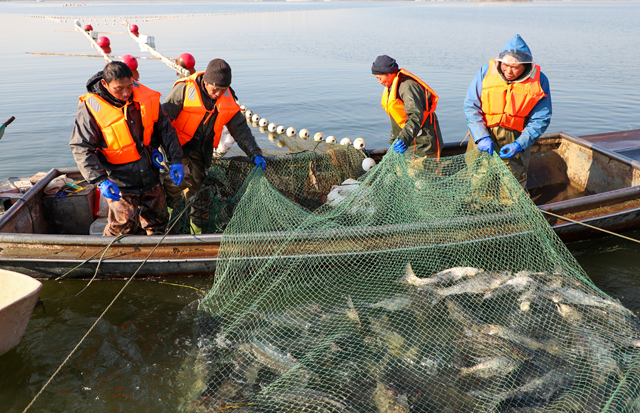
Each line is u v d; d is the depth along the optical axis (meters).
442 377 3.59
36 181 5.92
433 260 4.91
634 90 16.06
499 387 3.47
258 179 5.25
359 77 18.77
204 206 5.56
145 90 4.40
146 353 3.96
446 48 28.97
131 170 4.52
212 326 4.27
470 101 5.39
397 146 5.01
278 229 5.12
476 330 4.00
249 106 13.76
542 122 5.06
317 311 4.36
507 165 5.48
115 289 4.84
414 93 5.23
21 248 4.66
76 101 13.96
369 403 3.36
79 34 35.56
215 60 4.48
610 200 5.41
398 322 4.16
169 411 3.39
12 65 20.52
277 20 67.44
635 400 3.30
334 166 6.47
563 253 4.84
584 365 3.64
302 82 17.64
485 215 4.92
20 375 3.73
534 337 3.92
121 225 4.75
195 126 4.82
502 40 33.97
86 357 3.93
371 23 58.53
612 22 55.22
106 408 3.42
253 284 4.83
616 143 8.83
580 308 4.18
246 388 3.52
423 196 5.38
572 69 20.38
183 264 4.78
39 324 4.32
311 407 3.32
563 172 7.11
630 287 4.83
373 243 4.79
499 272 4.66
